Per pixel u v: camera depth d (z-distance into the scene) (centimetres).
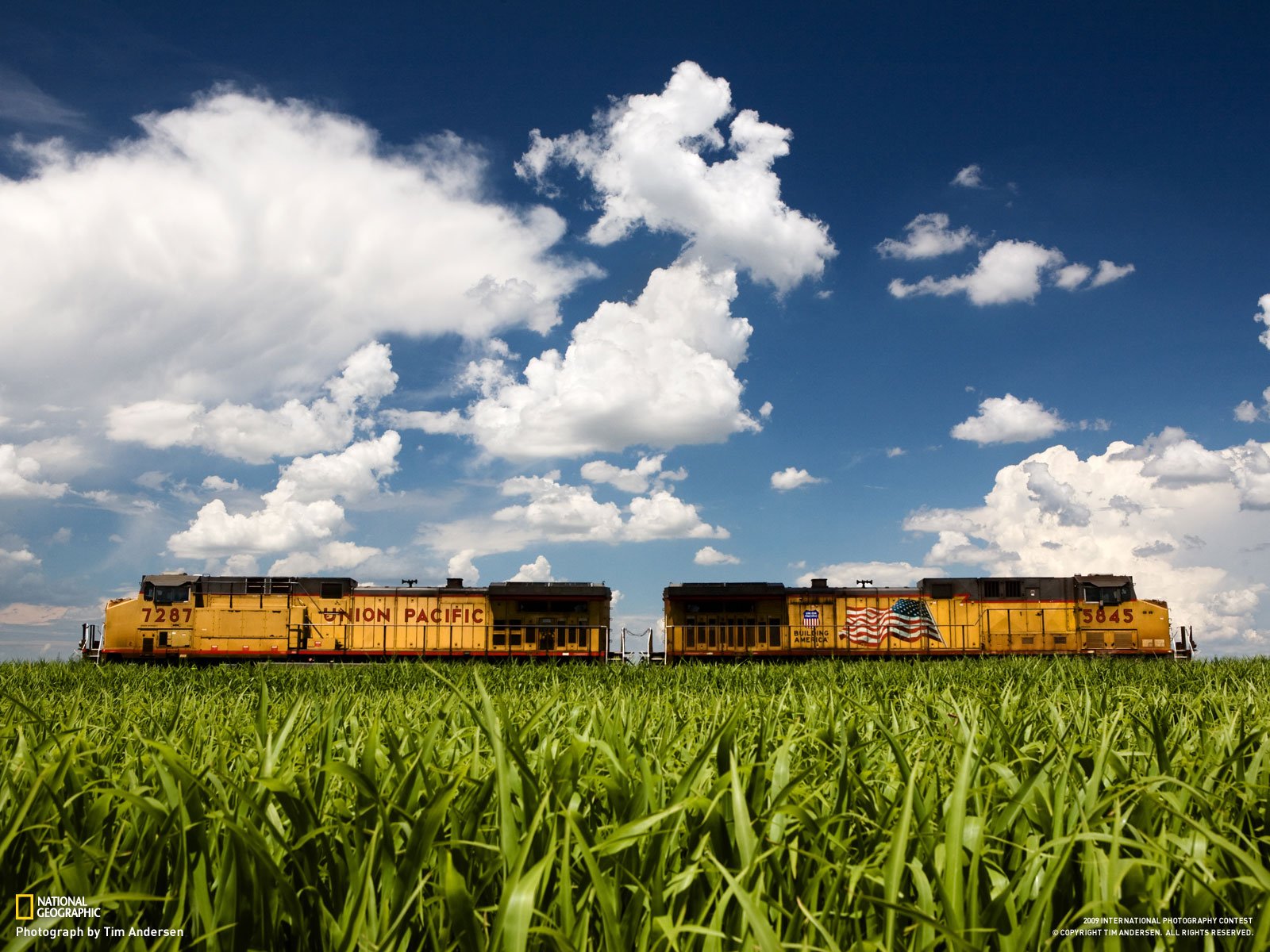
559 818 334
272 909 303
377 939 284
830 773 451
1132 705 765
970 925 277
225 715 774
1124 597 3416
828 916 287
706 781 366
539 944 284
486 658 3472
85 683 1648
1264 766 411
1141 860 270
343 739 539
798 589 3562
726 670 1903
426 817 303
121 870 318
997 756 462
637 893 287
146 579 3469
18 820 302
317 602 3478
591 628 3506
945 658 3428
